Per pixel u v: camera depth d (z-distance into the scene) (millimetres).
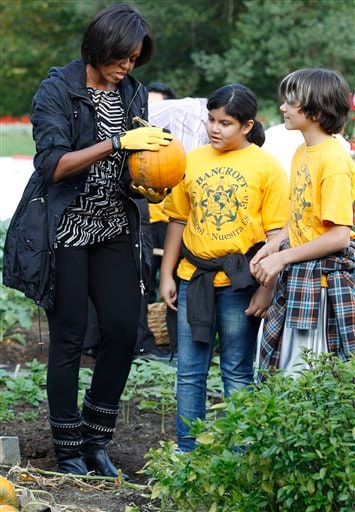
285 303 5055
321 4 28062
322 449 3773
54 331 5348
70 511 4754
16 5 41156
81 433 5559
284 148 6715
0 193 12094
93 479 5316
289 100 4996
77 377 5418
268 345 5098
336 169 4891
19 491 4855
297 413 3863
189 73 31969
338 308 4906
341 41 27484
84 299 5309
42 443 6113
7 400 6910
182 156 5180
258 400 4051
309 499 3838
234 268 5285
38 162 5086
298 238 5082
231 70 28891
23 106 42219
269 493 3980
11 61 41781
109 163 5223
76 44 39781
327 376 3982
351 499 3811
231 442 3977
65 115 5125
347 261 4969
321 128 4996
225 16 32438
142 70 32500
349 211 4895
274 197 5352
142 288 5461
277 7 27484
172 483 4188
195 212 5398
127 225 5395
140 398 7094
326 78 4934
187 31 32125
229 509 4039
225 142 5312
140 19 5082
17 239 5262
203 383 5520
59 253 5246
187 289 5418
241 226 5328
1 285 9438
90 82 5234
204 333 5324
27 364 7848
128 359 5488
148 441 6266
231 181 5320
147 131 5105
